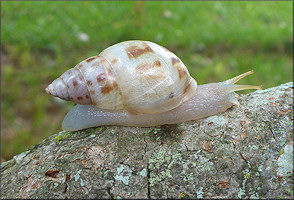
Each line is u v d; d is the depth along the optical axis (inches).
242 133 7.0
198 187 6.6
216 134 7.0
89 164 6.9
